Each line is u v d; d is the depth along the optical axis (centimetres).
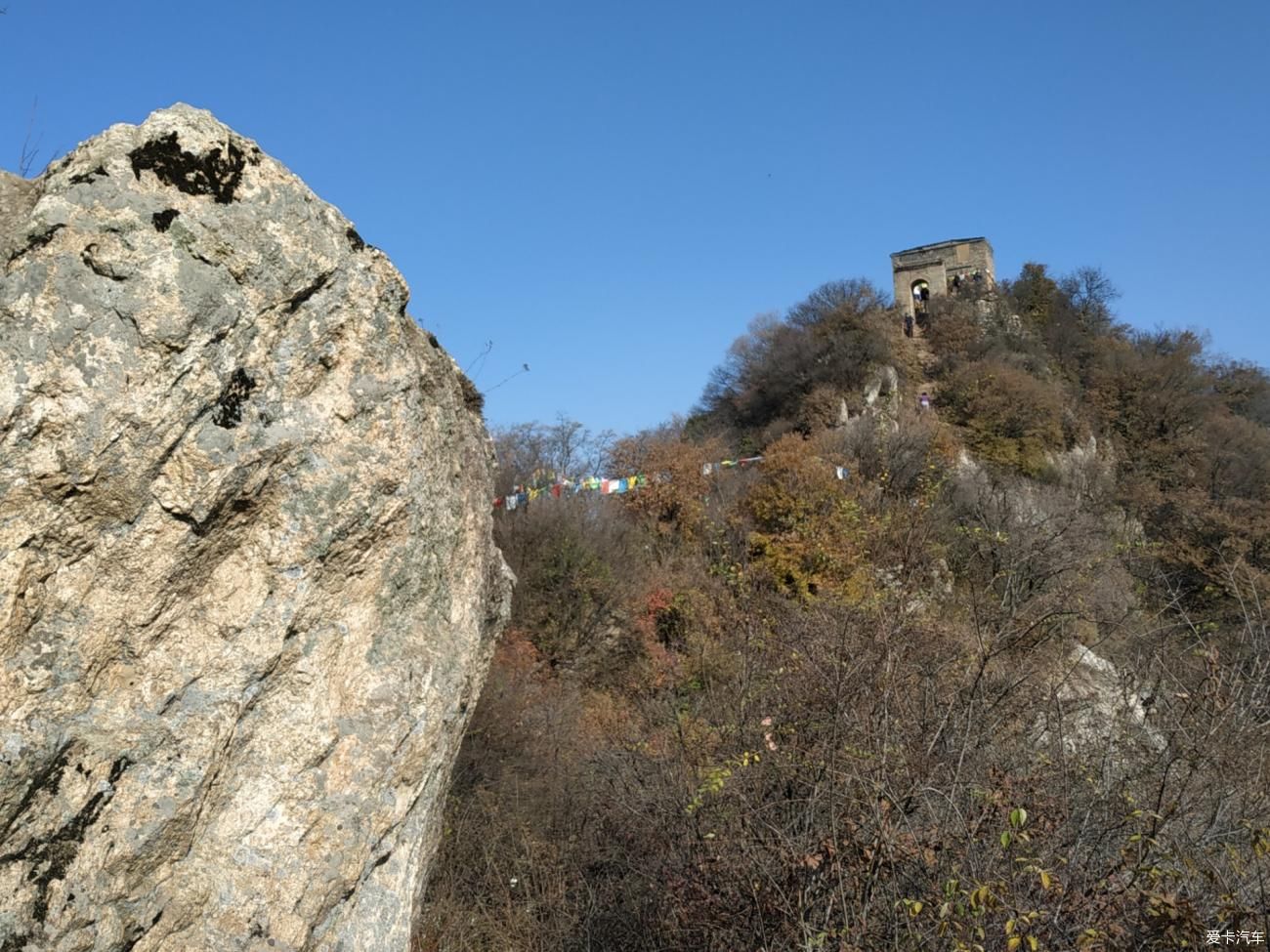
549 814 898
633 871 688
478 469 564
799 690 686
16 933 297
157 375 335
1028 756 602
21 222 335
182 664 357
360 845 404
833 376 4184
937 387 4253
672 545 2233
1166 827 509
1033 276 5609
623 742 923
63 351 319
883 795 488
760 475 2416
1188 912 412
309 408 386
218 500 355
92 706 332
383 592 424
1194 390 4641
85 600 329
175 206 346
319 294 389
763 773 617
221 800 371
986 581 1175
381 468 407
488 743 1055
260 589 378
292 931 379
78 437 319
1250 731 536
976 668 681
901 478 2450
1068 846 514
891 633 636
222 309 350
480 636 539
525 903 734
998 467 3588
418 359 455
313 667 396
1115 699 700
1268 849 429
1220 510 2677
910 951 438
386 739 418
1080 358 4975
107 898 324
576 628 1697
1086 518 1770
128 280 332
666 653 1541
